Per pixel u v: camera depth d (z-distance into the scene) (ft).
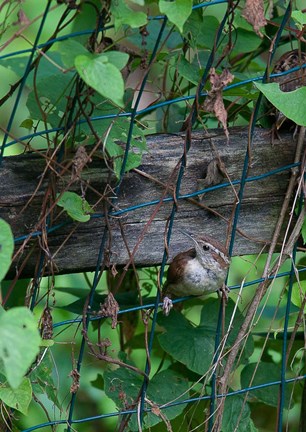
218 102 12.64
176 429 15.90
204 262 14.24
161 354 18.72
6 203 13.17
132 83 20.56
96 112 13.44
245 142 14.43
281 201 14.80
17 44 24.03
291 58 15.21
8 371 9.50
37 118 13.48
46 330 13.30
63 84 13.73
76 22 15.24
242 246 14.89
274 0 16.79
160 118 17.69
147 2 13.94
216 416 14.46
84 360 22.52
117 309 13.55
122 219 13.92
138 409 13.94
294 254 14.82
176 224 14.37
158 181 13.84
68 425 13.76
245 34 16.53
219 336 14.62
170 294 15.08
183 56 15.05
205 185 14.15
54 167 12.92
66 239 13.28
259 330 19.29
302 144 14.46
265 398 16.29
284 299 18.83
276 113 14.40
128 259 14.10
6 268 10.14
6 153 23.76
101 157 13.38
